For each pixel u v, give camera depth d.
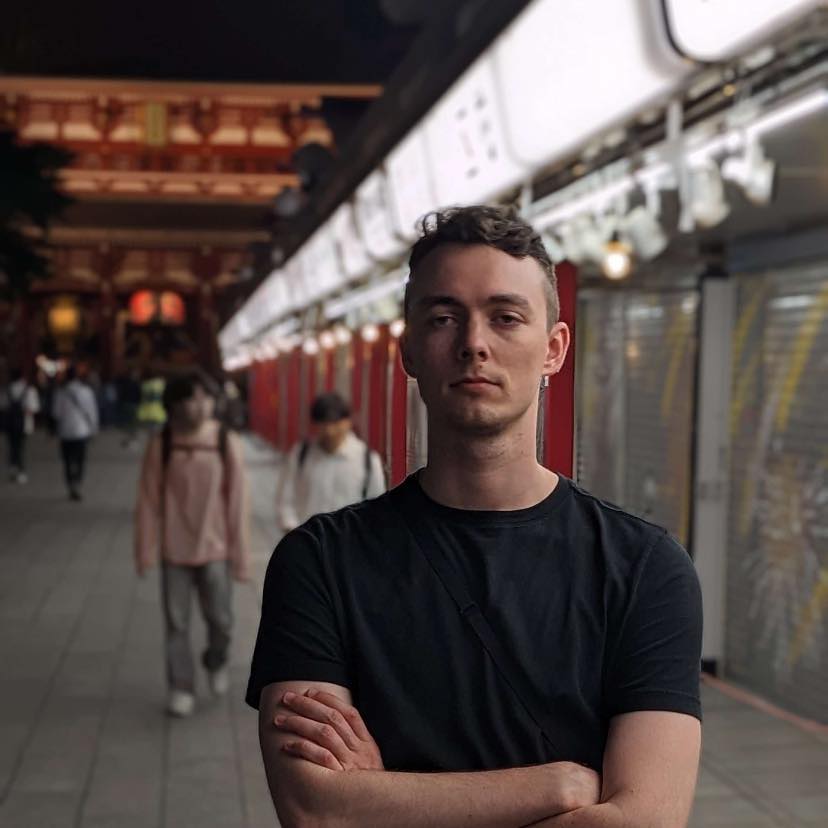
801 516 6.91
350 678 1.73
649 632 1.70
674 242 7.63
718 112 4.05
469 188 6.14
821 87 3.52
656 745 1.65
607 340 8.81
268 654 1.76
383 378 8.47
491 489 1.75
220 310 51.09
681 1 3.17
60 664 7.47
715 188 4.34
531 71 4.47
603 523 1.77
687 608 1.73
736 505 7.64
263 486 19.22
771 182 3.86
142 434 35.38
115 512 15.62
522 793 1.59
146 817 4.90
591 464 8.92
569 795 1.59
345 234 10.97
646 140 4.66
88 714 6.37
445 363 1.73
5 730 6.07
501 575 1.72
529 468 1.77
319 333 18.50
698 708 1.70
